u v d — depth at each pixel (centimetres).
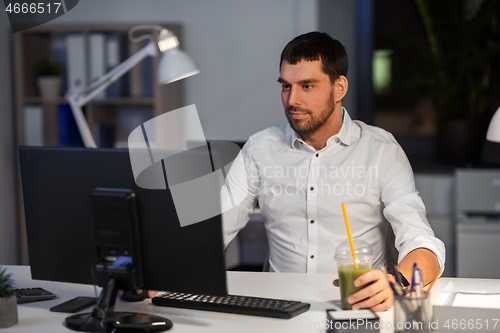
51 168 120
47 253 124
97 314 113
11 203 328
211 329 112
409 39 344
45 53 339
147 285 115
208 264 110
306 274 156
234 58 336
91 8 341
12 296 115
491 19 330
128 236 112
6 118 324
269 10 330
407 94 366
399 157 180
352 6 365
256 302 124
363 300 119
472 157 340
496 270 297
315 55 170
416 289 104
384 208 174
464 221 301
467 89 340
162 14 338
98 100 326
